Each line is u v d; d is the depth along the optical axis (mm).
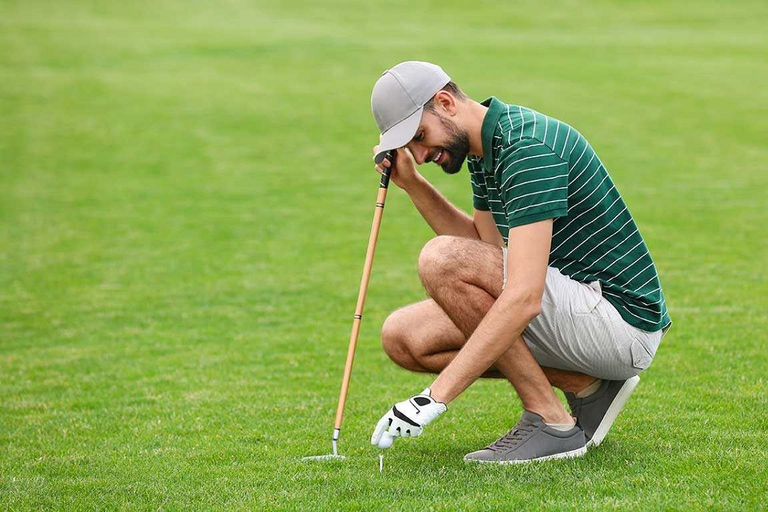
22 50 71562
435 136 10477
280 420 13578
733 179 38219
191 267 26656
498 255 10555
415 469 10805
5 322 21172
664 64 68438
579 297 10500
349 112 54219
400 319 11492
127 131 49219
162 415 14133
